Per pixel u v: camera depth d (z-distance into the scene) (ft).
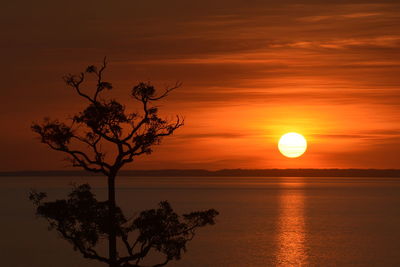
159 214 174.19
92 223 174.50
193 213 177.68
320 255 431.84
